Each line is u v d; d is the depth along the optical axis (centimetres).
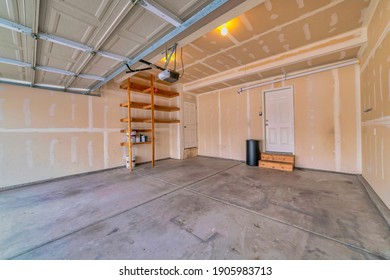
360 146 341
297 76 403
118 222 194
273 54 350
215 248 149
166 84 563
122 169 449
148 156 534
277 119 455
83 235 171
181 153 579
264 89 469
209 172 406
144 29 183
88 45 202
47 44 194
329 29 267
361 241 152
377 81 233
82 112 400
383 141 217
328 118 376
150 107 481
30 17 149
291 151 434
